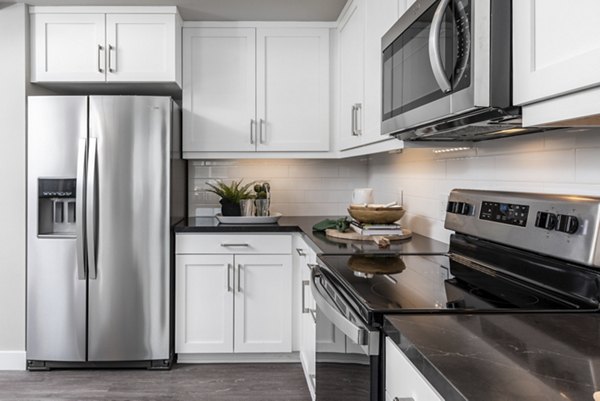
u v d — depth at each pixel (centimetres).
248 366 314
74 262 301
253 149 344
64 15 317
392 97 185
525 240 147
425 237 259
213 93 342
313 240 248
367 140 246
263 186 349
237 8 319
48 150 299
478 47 113
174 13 319
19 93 310
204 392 274
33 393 272
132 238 301
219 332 315
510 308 119
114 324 302
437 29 124
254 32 342
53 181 300
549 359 82
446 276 160
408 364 97
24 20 311
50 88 341
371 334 116
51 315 302
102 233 299
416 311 117
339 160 384
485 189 194
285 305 317
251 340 317
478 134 175
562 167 146
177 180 329
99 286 301
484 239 175
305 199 383
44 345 303
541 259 142
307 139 347
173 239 312
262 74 344
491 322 106
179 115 336
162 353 305
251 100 344
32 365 305
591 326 103
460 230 191
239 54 342
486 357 83
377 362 115
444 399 75
